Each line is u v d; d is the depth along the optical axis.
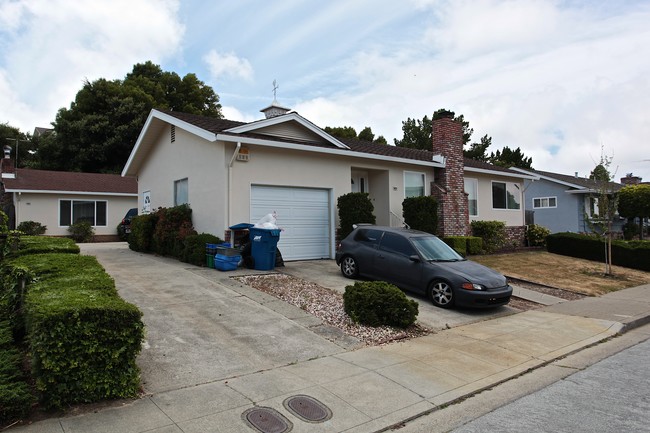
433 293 9.23
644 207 24.75
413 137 46.41
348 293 7.84
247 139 11.75
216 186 12.23
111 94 34.81
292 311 7.79
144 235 15.23
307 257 13.59
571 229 29.48
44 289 5.03
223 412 4.23
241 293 8.68
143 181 18.23
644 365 6.20
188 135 13.98
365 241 10.73
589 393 5.08
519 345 6.95
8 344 5.02
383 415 4.38
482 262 15.36
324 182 13.97
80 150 33.38
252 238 11.48
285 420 4.16
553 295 11.35
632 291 12.37
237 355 5.77
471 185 19.94
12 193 22.92
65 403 4.15
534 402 4.81
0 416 3.83
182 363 5.37
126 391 4.39
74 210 24.31
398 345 6.69
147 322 6.67
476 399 4.91
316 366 5.60
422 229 14.80
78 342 4.19
